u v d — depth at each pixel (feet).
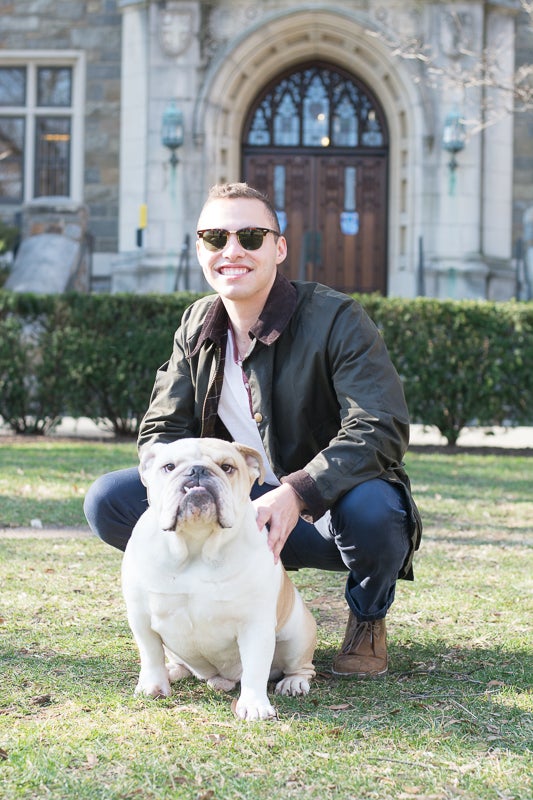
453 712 8.59
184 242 48.14
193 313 10.41
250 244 9.48
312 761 7.43
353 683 9.53
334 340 9.65
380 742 7.84
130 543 8.63
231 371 10.14
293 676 9.28
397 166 50.01
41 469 24.31
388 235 52.03
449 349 33.81
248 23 47.96
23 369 34.81
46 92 55.01
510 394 34.06
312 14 47.55
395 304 33.83
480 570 14.65
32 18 54.19
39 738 7.82
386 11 47.75
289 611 8.98
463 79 36.29
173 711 8.50
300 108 52.01
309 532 10.32
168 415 10.26
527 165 52.75
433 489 23.02
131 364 34.30
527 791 6.94
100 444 32.01
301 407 9.83
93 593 12.95
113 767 7.31
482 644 10.92
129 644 10.68
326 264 52.49
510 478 25.58
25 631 11.10
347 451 9.20
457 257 47.80
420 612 12.30
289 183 52.29
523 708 8.71
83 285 48.70
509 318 33.86
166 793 6.85
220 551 8.22
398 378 9.79
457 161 47.83
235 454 8.36
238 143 50.98
